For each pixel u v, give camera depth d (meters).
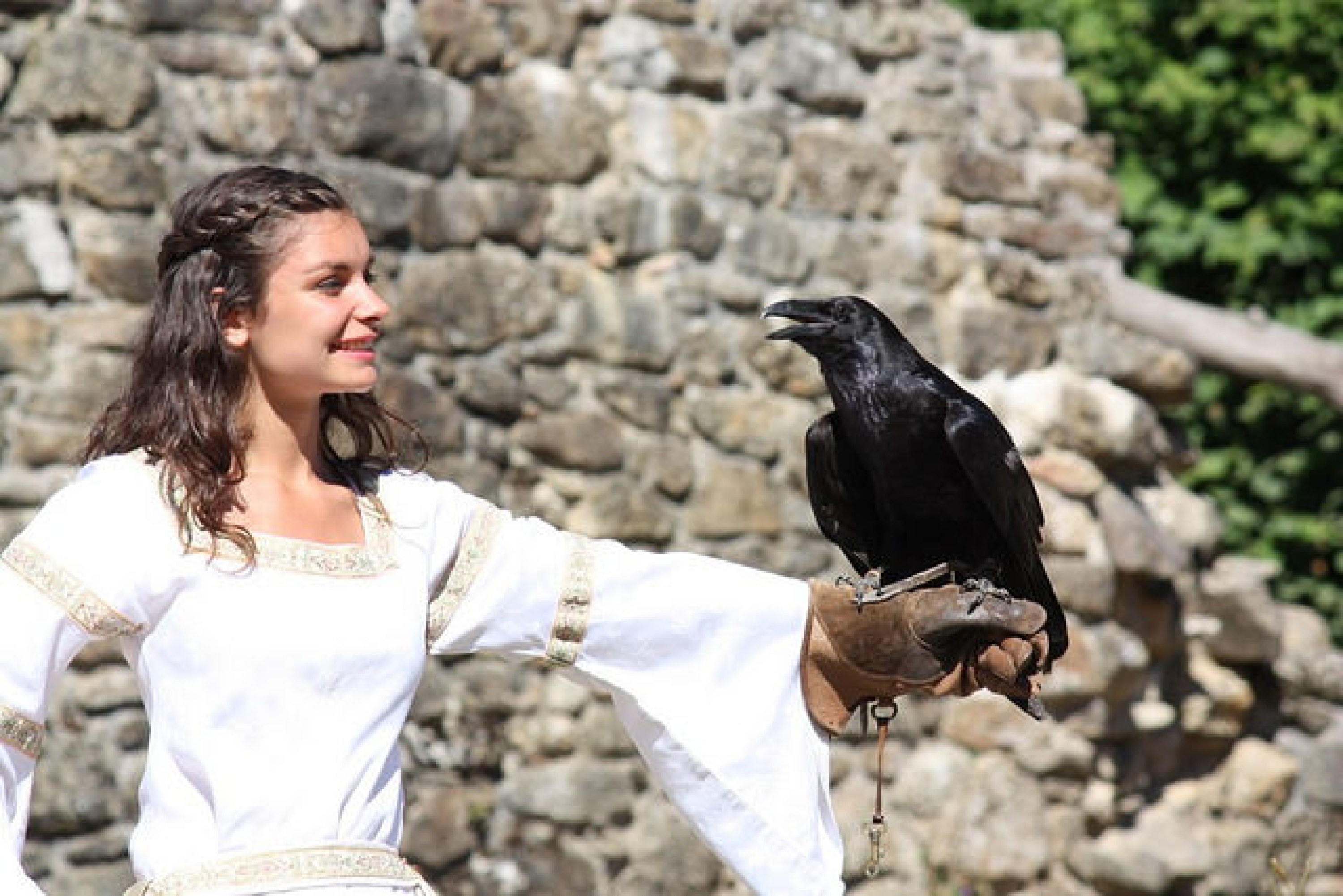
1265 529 16.36
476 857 10.59
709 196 11.66
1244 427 16.36
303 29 10.27
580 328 11.16
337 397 4.54
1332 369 13.38
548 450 11.01
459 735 10.59
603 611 4.66
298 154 10.23
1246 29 16.06
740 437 11.67
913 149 12.49
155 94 9.79
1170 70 16.25
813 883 4.75
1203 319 13.31
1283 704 13.41
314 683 4.00
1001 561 5.74
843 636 4.80
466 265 10.81
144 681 4.04
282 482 4.23
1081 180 13.23
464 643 4.58
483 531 4.59
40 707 3.89
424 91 10.67
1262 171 16.34
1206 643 13.02
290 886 3.91
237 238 4.14
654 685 4.73
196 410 4.11
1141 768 12.81
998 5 16.58
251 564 4.01
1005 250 12.77
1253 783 13.18
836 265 12.07
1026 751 12.23
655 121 11.50
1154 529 12.81
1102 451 12.62
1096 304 13.11
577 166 11.22
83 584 3.89
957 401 5.61
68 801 9.22
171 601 3.98
